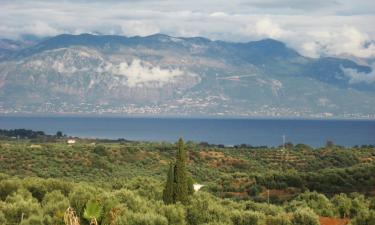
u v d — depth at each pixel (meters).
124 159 111.19
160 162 112.69
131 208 43.06
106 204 36.50
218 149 126.56
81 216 31.92
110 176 94.06
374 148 129.25
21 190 50.59
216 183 82.75
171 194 48.66
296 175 79.88
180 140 49.53
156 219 37.06
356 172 81.50
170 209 41.16
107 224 25.78
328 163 111.06
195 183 83.00
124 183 66.38
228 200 57.44
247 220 43.72
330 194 74.25
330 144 141.25
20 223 36.47
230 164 112.38
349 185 77.44
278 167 109.31
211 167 109.19
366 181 78.44
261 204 57.69
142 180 68.19
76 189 47.72
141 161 111.44
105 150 112.31
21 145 119.88
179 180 48.88
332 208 57.97
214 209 43.84
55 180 54.62
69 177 89.12
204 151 121.88
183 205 46.09
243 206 55.22
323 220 53.56
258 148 137.25
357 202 58.12
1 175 60.31
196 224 42.59
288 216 46.56
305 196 64.44
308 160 113.94
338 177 78.56
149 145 131.00
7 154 100.00
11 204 40.53
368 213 48.25
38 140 174.12
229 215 44.06
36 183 53.53
